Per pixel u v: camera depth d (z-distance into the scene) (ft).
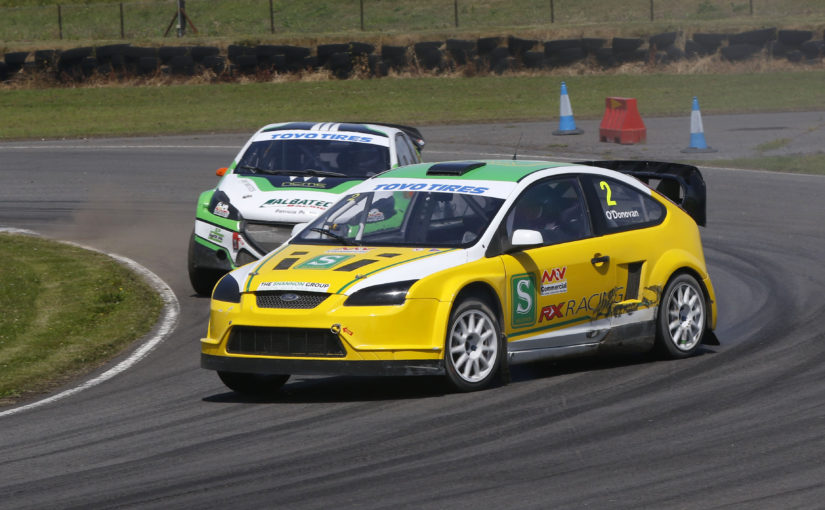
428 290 93.30
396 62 455.63
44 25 626.64
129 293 153.89
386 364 91.61
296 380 106.32
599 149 291.38
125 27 619.26
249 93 424.46
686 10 593.42
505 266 98.37
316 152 159.74
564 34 488.85
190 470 77.00
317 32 564.71
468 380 96.17
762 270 158.51
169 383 107.34
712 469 73.51
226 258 146.82
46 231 204.13
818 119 345.31
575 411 89.71
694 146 286.87
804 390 94.58
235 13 638.53
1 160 290.35
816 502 66.59
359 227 103.09
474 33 489.26
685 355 110.32
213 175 263.70
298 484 72.69
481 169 107.65
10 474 77.87
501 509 66.59
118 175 265.13
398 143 164.35
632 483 70.95
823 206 210.38
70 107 400.88
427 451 79.36
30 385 108.47
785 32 458.50
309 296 93.20
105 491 72.79
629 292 107.86
